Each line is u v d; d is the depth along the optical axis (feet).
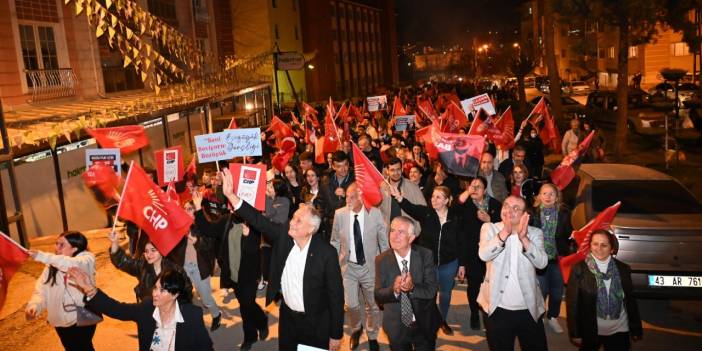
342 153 27.89
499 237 16.88
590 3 60.29
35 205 41.78
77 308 17.97
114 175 24.39
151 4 84.79
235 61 99.14
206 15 102.12
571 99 132.67
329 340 17.94
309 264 17.47
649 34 60.34
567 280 18.02
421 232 22.85
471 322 24.02
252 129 22.54
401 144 45.39
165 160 27.17
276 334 24.45
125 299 28.91
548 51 92.38
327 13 184.85
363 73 245.45
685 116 87.51
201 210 23.32
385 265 18.19
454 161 25.44
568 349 22.11
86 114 46.55
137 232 24.31
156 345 14.49
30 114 46.91
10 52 53.42
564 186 27.91
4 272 15.65
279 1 146.92
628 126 90.74
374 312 22.09
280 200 26.13
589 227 18.25
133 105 54.03
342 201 27.86
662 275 23.00
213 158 22.47
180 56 44.32
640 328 17.26
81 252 18.04
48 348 23.68
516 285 17.35
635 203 25.77
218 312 25.45
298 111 99.81
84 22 63.77
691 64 181.37
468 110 42.42
